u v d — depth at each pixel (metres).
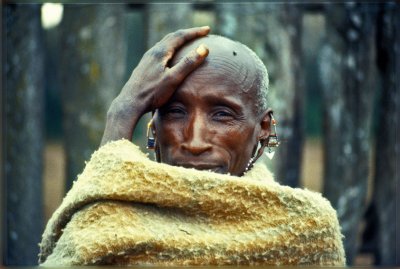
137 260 2.14
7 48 5.01
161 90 2.32
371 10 5.38
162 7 5.01
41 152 5.22
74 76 5.05
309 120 12.66
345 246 5.46
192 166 2.30
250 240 2.17
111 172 2.18
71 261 2.14
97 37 5.00
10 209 5.14
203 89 2.31
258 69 2.43
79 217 2.19
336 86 5.39
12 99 5.06
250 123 2.38
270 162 5.05
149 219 2.17
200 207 2.17
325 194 5.48
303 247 2.21
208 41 2.40
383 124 5.72
